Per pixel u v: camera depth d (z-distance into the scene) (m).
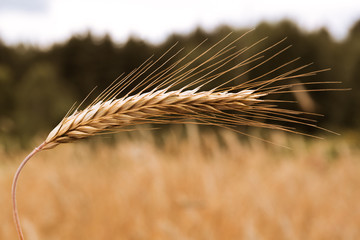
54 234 4.76
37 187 5.88
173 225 4.37
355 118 26.56
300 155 7.81
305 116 22.28
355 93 27.80
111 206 4.90
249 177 5.94
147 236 4.32
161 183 5.23
